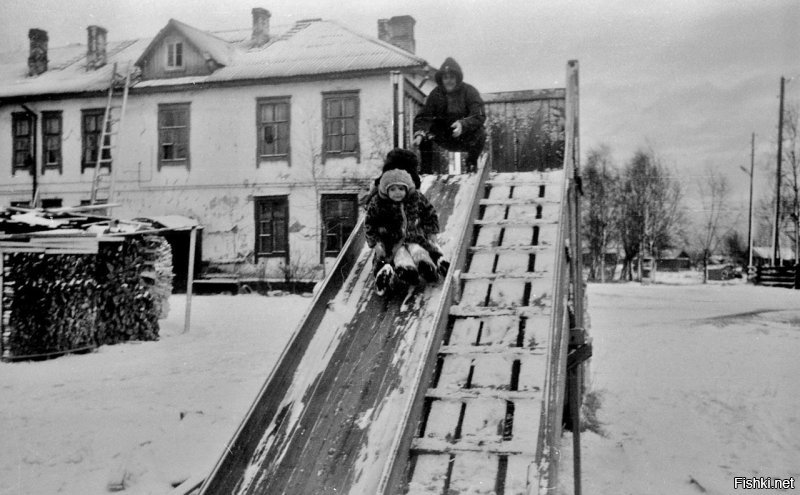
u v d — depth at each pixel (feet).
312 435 14.74
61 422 25.88
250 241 89.97
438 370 15.70
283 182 89.15
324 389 15.66
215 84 90.33
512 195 21.74
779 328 53.06
